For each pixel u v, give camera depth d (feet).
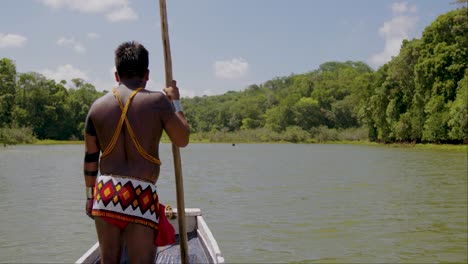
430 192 64.23
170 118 10.67
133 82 10.83
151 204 10.36
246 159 147.23
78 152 184.24
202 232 19.62
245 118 489.26
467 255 32.45
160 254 18.19
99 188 10.28
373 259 31.58
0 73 321.73
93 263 14.97
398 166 110.52
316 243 35.65
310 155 169.68
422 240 36.58
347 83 469.16
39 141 305.32
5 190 66.13
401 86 220.23
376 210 49.78
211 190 66.90
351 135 349.82
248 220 44.27
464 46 190.90
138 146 10.29
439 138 193.88
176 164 11.91
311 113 412.57
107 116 10.40
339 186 71.61
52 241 37.06
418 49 213.25
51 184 73.36
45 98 338.54
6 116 320.29
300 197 59.62
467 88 171.53
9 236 38.50
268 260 31.19
